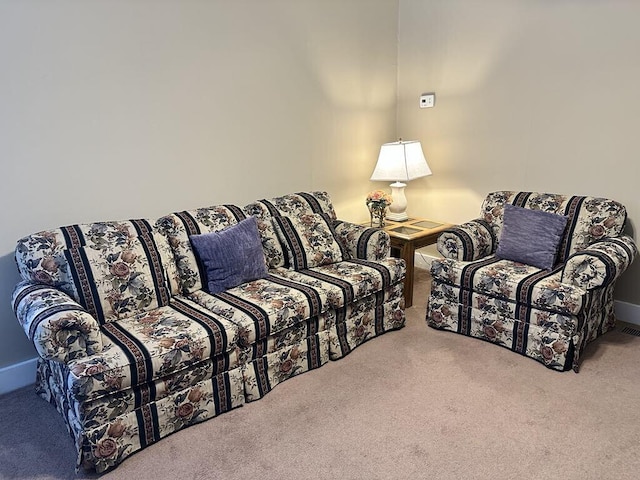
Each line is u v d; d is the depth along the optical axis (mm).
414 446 1991
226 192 3188
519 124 3387
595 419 2135
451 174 3891
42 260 2215
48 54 2373
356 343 2824
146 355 1924
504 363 2627
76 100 2492
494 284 2730
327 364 2656
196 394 2125
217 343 2121
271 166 3385
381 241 3076
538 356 2613
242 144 3195
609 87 2918
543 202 3100
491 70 3465
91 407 1825
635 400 2268
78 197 2590
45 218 2506
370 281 2781
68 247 2279
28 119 2367
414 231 3451
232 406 2252
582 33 2973
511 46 3322
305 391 2400
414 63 3938
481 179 3699
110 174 2678
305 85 3455
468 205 3830
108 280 2252
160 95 2775
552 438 2018
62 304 1942
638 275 3023
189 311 2334
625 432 2047
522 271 2795
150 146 2793
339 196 3895
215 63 2963
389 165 3539
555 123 3199
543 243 2869
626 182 2953
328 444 2016
